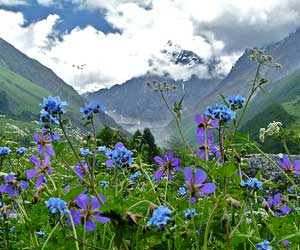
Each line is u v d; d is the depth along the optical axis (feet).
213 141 2.15
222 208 1.66
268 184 1.80
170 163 2.13
